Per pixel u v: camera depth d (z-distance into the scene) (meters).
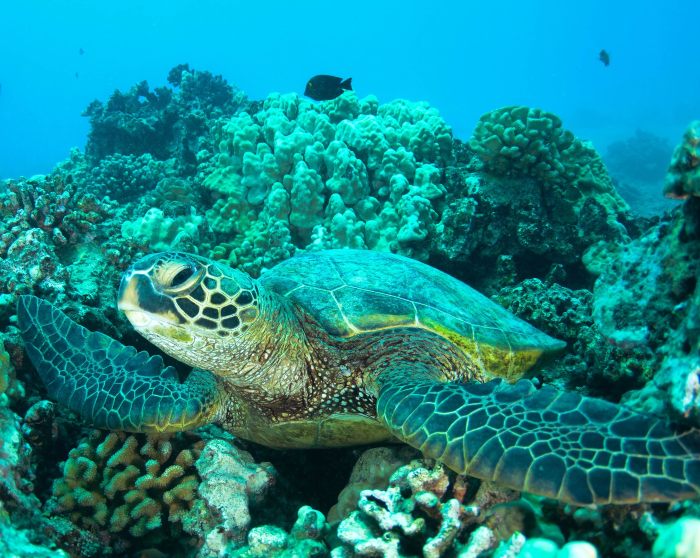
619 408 0.47
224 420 0.75
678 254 0.50
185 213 1.44
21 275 0.88
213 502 0.61
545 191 1.26
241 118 1.65
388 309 0.72
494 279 1.26
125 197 2.06
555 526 0.47
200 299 0.59
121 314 0.97
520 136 1.18
